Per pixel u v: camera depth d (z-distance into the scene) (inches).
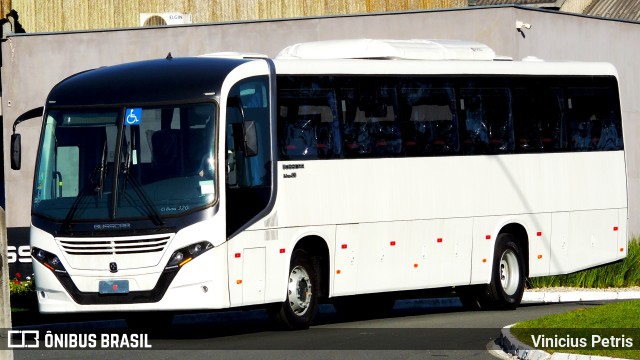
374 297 1079.0
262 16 1863.9
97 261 848.3
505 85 1109.7
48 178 879.7
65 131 884.6
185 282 836.0
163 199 848.3
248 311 1092.5
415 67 1034.1
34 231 873.5
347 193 964.0
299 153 926.4
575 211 1167.6
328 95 957.2
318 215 938.1
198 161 853.2
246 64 896.3
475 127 1079.6
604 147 1197.1
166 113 866.1
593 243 1187.3
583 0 2142.0
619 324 807.1
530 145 1127.6
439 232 1043.3
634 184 1594.5
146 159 860.6
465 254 1067.9
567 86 1165.7
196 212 842.2
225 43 1478.8
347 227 963.3
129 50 1499.8
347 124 970.1
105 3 1903.3
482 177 1082.1
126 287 842.2
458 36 1411.2
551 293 1250.6
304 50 1042.7
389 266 1000.2
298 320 918.4
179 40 1487.5
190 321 1061.8
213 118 859.4
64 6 1907.0
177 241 837.8
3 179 1627.7
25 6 1900.8
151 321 989.8
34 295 1195.9
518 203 1114.1
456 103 1066.1
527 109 1127.6
